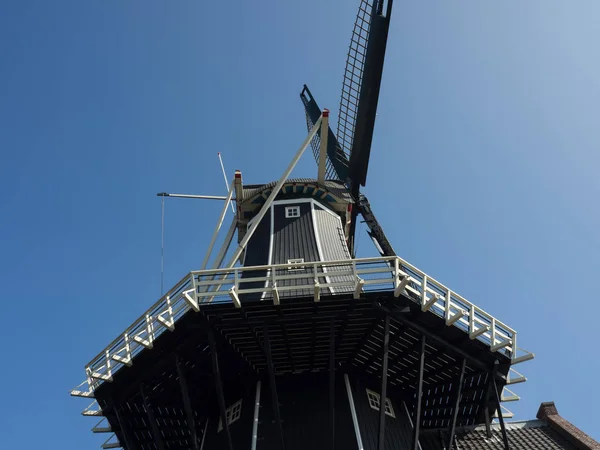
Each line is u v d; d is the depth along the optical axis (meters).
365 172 19.36
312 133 16.94
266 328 12.48
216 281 12.20
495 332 13.18
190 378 14.04
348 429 13.06
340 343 13.81
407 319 12.79
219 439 14.14
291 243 16.62
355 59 19.33
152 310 13.07
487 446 15.78
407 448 14.02
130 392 13.41
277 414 12.00
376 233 20.42
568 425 16.30
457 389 13.16
